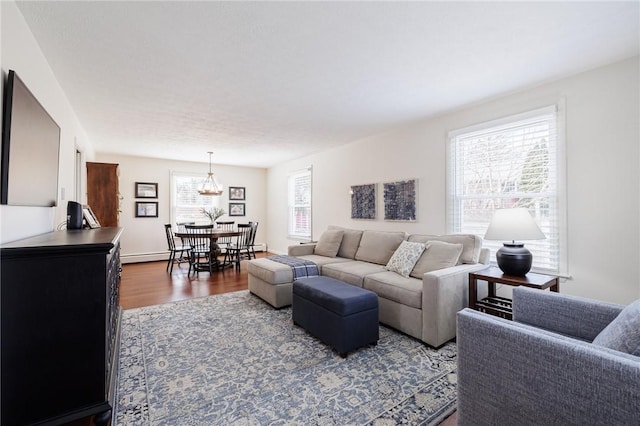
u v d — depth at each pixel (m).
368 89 2.87
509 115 3.00
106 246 1.39
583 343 0.96
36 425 1.28
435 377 1.94
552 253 2.71
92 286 1.39
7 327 1.25
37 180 1.84
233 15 1.77
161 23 1.84
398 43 2.08
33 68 1.96
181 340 2.50
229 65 2.38
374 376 1.95
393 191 4.22
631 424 0.81
